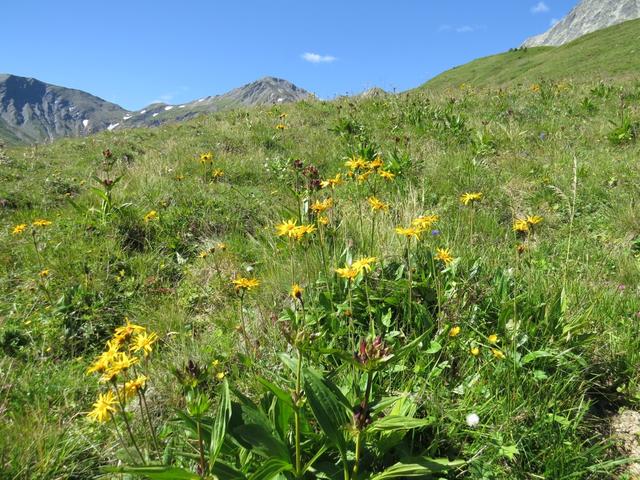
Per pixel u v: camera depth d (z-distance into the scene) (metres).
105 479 2.22
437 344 2.57
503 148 7.61
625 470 2.17
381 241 3.95
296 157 7.86
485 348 2.67
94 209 5.20
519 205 5.48
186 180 6.83
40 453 2.25
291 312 2.50
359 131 8.85
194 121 13.55
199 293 4.08
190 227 5.25
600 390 2.65
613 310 3.17
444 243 3.89
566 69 36.31
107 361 1.73
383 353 1.66
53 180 7.29
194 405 1.66
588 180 5.93
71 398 2.83
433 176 6.24
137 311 3.85
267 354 2.94
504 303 2.89
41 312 3.76
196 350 3.04
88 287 4.04
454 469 2.06
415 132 8.90
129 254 4.81
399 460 2.06
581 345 2.71
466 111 11.05
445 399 2.35
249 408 1.96
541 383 2.45
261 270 4.20
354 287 3.10
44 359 3.23
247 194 6.34
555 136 7.99
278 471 1.77
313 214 4.25
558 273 3.67
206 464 1.80
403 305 2.95
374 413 1.94
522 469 2.10
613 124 7.91
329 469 1.93
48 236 4.84
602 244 4.62
